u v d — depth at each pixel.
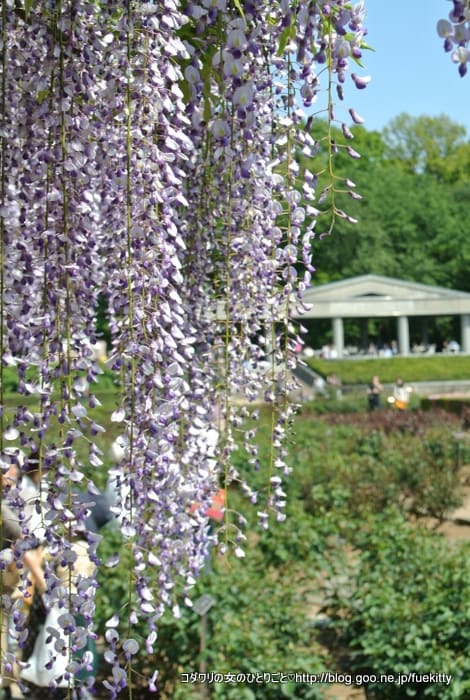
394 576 6.27
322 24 1.68
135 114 1.68
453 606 5.52
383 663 5.29
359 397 27.94
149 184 1.68
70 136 1.72
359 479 10.72
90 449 1.60
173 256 1.71
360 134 54.84
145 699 5.20
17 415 1.58
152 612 1.67
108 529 5.97
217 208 2.19
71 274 1.66
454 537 9.98
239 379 2.17
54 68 1.70
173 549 1.97
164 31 1.68
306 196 1.83
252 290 2.12
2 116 1.66
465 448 13.81
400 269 51.09
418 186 56.97
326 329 50.59
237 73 1.61
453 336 54.50
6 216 1.61
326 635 6.43
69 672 1.54
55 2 1.72
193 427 2.11
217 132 1.75
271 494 2.03
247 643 5.01
